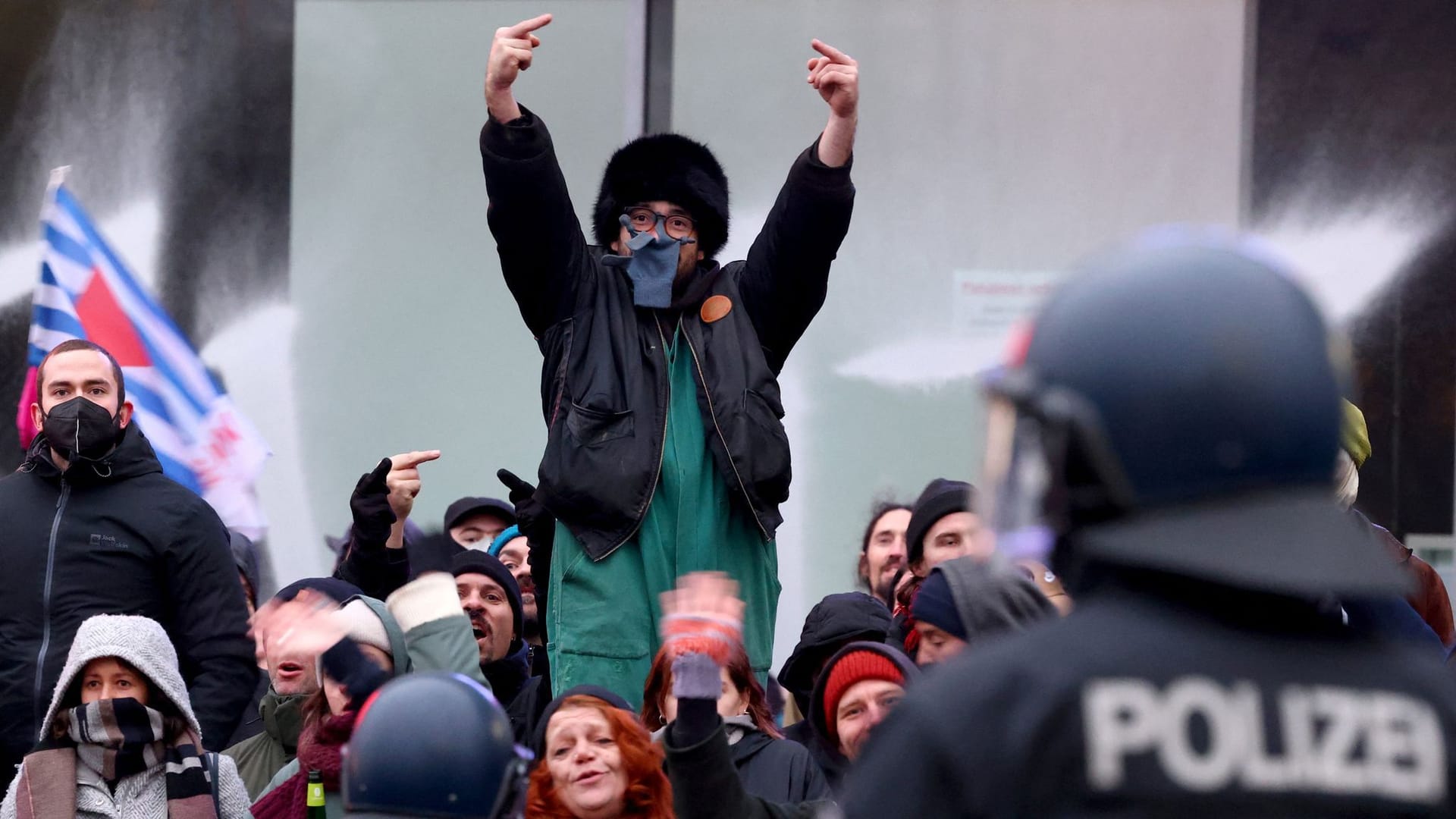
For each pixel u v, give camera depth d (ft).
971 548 34.81
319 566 59.00
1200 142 58.90
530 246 32.14
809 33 59.47
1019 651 12.06
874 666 30.19
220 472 58.70
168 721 33.37
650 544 31.65
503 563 41.16
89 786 32.65
